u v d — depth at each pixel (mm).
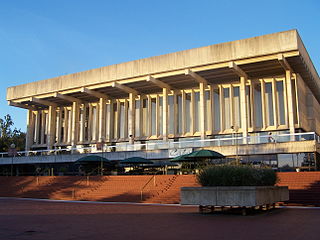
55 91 43031
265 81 35562
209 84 38156
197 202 15070
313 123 37188
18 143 65750
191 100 38969
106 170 36781
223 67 32969
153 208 18953
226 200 14422
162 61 35594
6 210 18172
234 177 14898
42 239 9078
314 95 42000
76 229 10883
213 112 37438
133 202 23859
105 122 44156
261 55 30781
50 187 31281
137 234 9719
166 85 38594
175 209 18109
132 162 30344
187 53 34344
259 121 35375
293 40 29406
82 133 45562
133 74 37156
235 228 10617
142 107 42188
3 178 37062
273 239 8633
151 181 27500
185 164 31078
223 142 31781
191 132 38125
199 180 15883
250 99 35531
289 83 32781
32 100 44719
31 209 18750
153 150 34875
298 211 15852
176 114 39625
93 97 44812
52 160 40906
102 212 16781
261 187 14617
